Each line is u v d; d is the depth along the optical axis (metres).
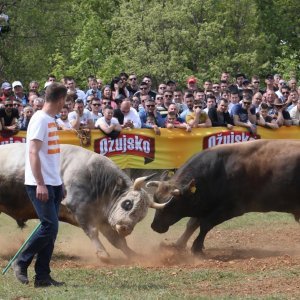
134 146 27.44
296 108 30.20
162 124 28.66
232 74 49.84
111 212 18.70
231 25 51.34
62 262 18.56
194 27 49.22
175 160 27.98
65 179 19.03
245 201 20.39
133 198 18.41
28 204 19.33
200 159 20.33
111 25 53.50
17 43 45.44
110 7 60.97
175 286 15.30
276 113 29.64
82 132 26.59
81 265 18.12
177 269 17.36
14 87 29.64
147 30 48.50
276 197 20.27
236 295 14.29
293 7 59.03
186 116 28.69
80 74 51.09
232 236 22.73
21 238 21.77
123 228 18.25
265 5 58.66
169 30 48.31
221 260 19.14
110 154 27.09
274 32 58.59
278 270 16.84
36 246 15.00
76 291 14.55
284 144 20.41
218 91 32.75
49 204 14.99
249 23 51.41
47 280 15.19
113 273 16.77
